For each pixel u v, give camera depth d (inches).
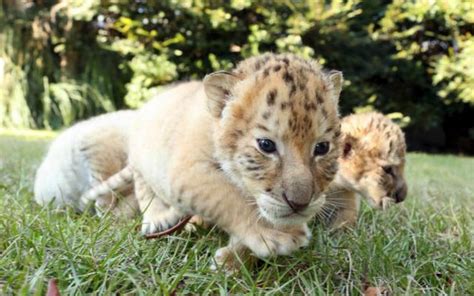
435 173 69.1
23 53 135.5
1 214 26.3
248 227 23.2
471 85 121.6
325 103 23.0
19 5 136.0
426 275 23.9
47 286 19.7
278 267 23.7
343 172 31.9
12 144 78.6
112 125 34.9
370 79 131.8
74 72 137.7
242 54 118.5
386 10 127.6
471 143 137.5
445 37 126.6
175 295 20.1
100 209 30.1
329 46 121.8
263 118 22.3
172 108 26.5
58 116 136.1
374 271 23.6
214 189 23.5
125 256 22.7
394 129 33.1
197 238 26.8
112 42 131.3
